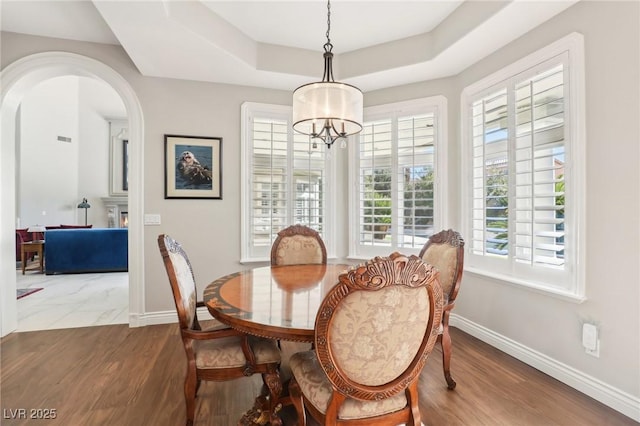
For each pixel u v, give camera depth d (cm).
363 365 117
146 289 330
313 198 379
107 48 316
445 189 332
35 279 555
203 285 346
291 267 264
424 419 180
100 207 909
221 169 350
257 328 137
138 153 324
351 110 204
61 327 325
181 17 240
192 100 341
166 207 335
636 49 181
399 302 113
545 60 235
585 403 196
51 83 782
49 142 778
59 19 273
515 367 241
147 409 189
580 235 209
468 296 310
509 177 266
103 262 612
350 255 381
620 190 189
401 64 313
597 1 200
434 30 294
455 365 245
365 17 278
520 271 258
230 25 287
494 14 227
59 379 223
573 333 214
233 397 203
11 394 204
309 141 378
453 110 331
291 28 296
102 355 260
